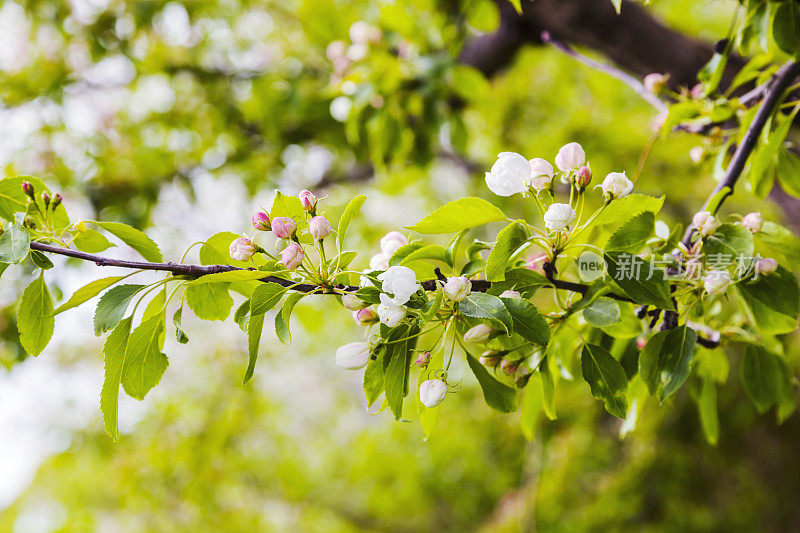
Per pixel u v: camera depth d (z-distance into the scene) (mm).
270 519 5715
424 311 1337
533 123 3746
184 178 3113
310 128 3006
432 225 1359
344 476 5801
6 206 1390
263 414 3932
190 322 3627
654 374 1394
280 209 1382
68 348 3559
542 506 4449
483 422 4855
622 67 2023
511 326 1325
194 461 3408
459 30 2328
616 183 1357
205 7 2945
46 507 6383
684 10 3484
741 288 1400
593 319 1369
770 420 4121
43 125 2885
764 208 3422
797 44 1452
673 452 4152
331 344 4914
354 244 3439
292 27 3219
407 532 5844
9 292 2373
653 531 4266
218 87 3088
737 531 4230
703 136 1568
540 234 1366
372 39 2320
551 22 2049
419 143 2523
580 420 4309
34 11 2773
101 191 3000
